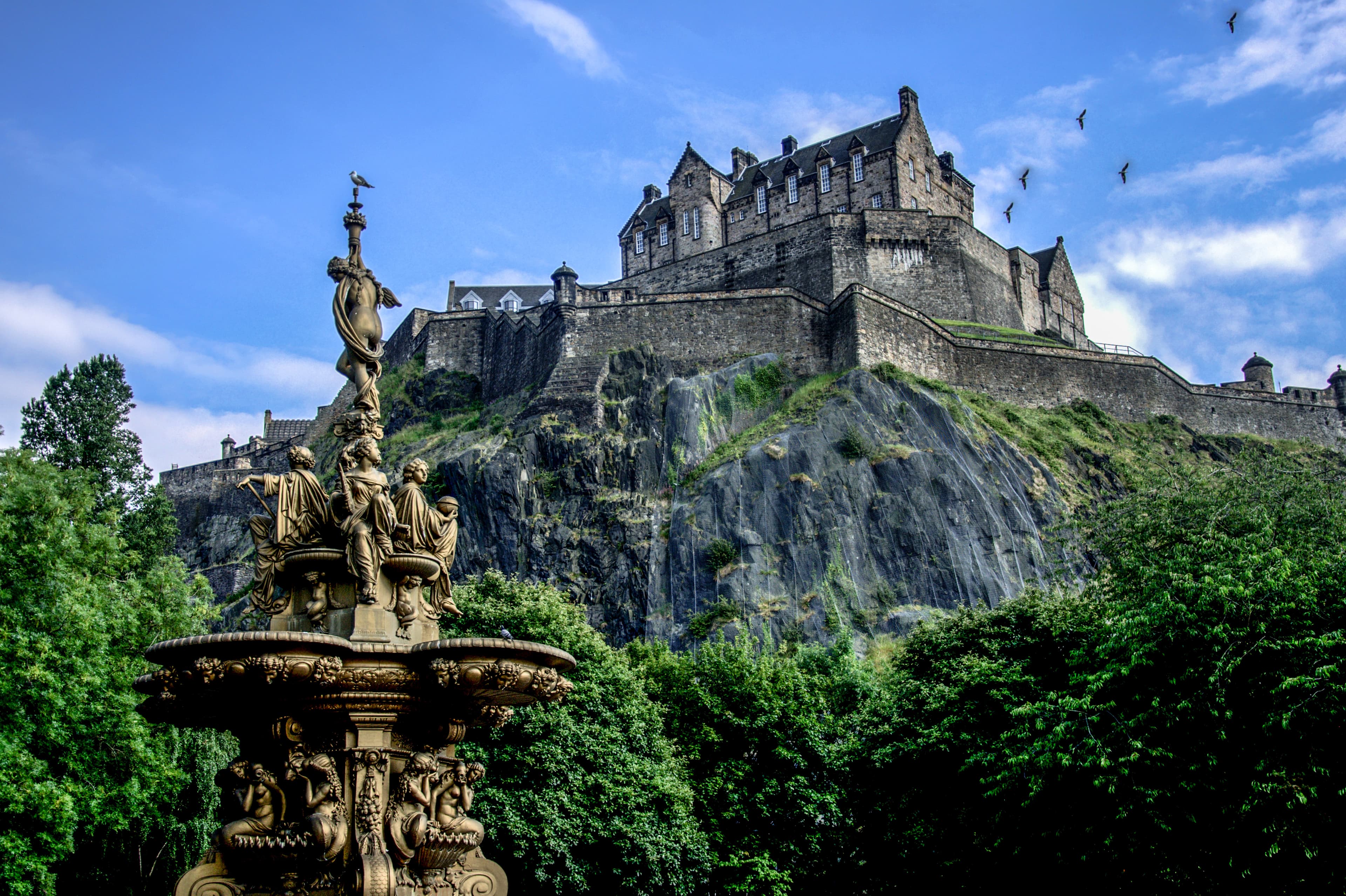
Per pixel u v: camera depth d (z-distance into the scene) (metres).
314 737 13.08
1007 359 78.88
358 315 15.22
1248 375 101.69
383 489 14.21
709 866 31.31
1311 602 22.98
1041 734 26.55
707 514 63.94
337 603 13.77
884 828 32.34
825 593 60.12
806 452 65.62
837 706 42.88
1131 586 27.73
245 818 12.77
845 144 96.06
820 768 35.25
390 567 13.86
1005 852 27.86
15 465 29.70
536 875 27.36
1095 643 27.75
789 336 75.44
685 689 37.22
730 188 100.12
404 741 13.43
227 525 93.25
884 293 78.62
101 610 28.44
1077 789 25.42
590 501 66.75
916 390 70.25
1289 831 20.98
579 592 63.19
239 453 104.62
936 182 96.00
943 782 30.86
